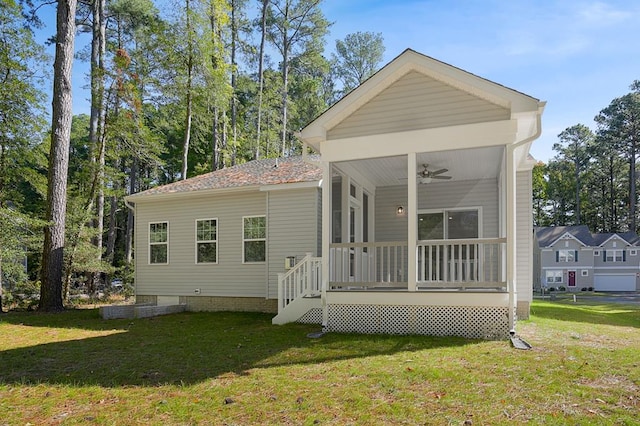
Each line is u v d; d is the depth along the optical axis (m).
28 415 4.01
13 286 15.40
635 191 52.47
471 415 3.74
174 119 24.00
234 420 3.78
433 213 11.91
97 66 19.41
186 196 13.48
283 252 12.16
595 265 44.25
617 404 3.94
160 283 13.83
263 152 30.59
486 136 7.64
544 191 58.34
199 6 21.34
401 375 4.99
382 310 8.15
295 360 5.92
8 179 15.55
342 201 10.17
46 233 13.37
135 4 24.70
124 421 3.82
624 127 50.78
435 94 8.04
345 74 41.72
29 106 14.84
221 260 13.05
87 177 17.72
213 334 8.26
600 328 9.09
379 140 8.27
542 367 5.20
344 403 4.12
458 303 7.66
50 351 6.86
